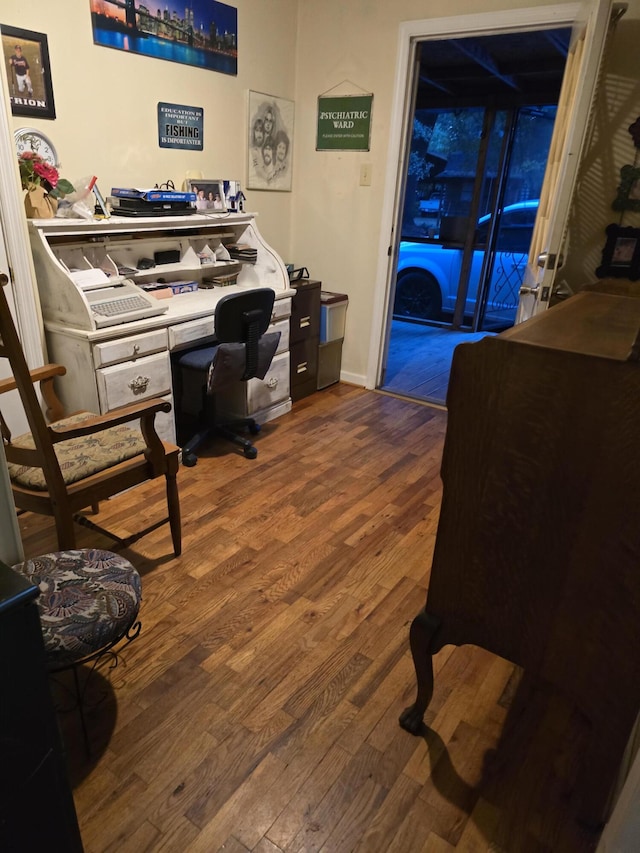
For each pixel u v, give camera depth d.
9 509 1.11
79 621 1.17
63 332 2.31
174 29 2.81
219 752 1.37
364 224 3.65
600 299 1.62
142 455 1.87
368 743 1.41
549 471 1.03
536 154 4.99
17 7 2.20
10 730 0.78
